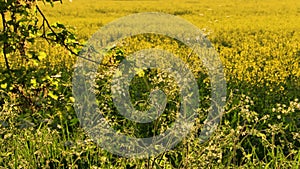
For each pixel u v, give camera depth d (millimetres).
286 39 20031
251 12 33469
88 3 40000
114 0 43688
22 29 5090
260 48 16984
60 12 32438
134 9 35000
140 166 5230
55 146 6012
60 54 13891
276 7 36531
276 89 10141
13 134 5320
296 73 12320
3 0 4883
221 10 34312
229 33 22500
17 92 5281
